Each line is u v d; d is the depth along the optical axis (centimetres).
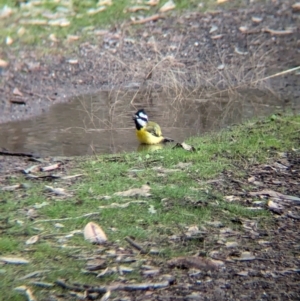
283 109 1655
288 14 2238
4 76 1781
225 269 820
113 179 1081
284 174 1123
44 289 766
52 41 1975
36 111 1638
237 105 1711
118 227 909
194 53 2022
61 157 1238
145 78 1795
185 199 998
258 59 2011
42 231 895
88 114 1620
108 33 2052
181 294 764
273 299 758
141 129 1400
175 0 2262
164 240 880
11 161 1190
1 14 2077
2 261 820
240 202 1005
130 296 759
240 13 2228
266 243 887
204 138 1360
